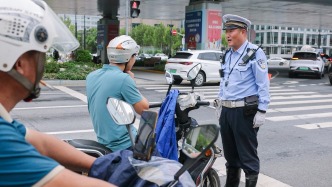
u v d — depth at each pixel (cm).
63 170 114
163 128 319
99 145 305
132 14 1628
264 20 3828
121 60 331
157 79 2008
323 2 2370
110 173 172
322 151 654
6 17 120
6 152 108
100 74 331
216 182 369
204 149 161
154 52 8356
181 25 8144
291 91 1605
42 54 130
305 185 491
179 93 342
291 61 2369
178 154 338
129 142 314
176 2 2566
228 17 412
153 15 3678
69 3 2741
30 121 836
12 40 120
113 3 2625
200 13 1980
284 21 3903
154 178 158
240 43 412
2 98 125
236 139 414
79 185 114
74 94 1299
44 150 169
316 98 1378
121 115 220
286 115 1001
